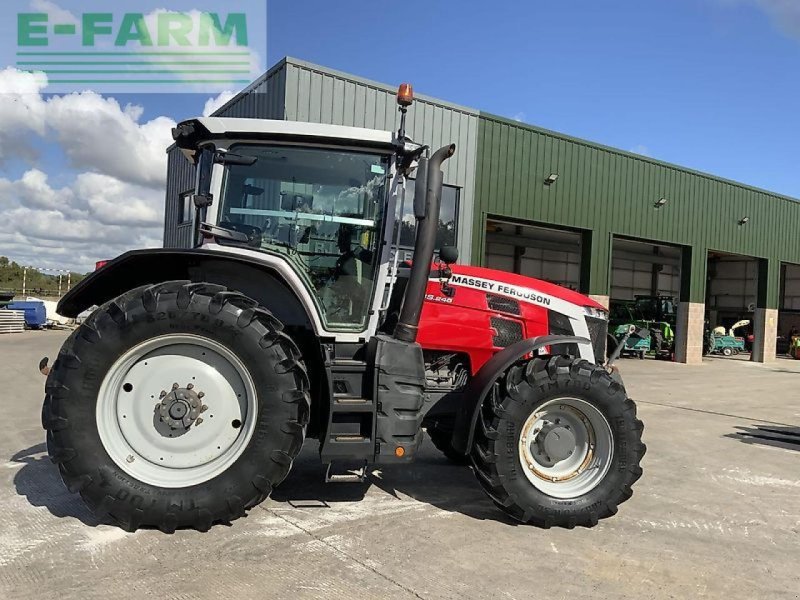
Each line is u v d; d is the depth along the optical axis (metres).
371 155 3.86
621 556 3.32
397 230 3.99
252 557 3.07
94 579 2.79
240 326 3.38
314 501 4.01
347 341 3.88
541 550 3.35
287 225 3.85
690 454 5.92
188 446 3.43
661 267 27.98
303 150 3.81
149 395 3.42
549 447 3.77
